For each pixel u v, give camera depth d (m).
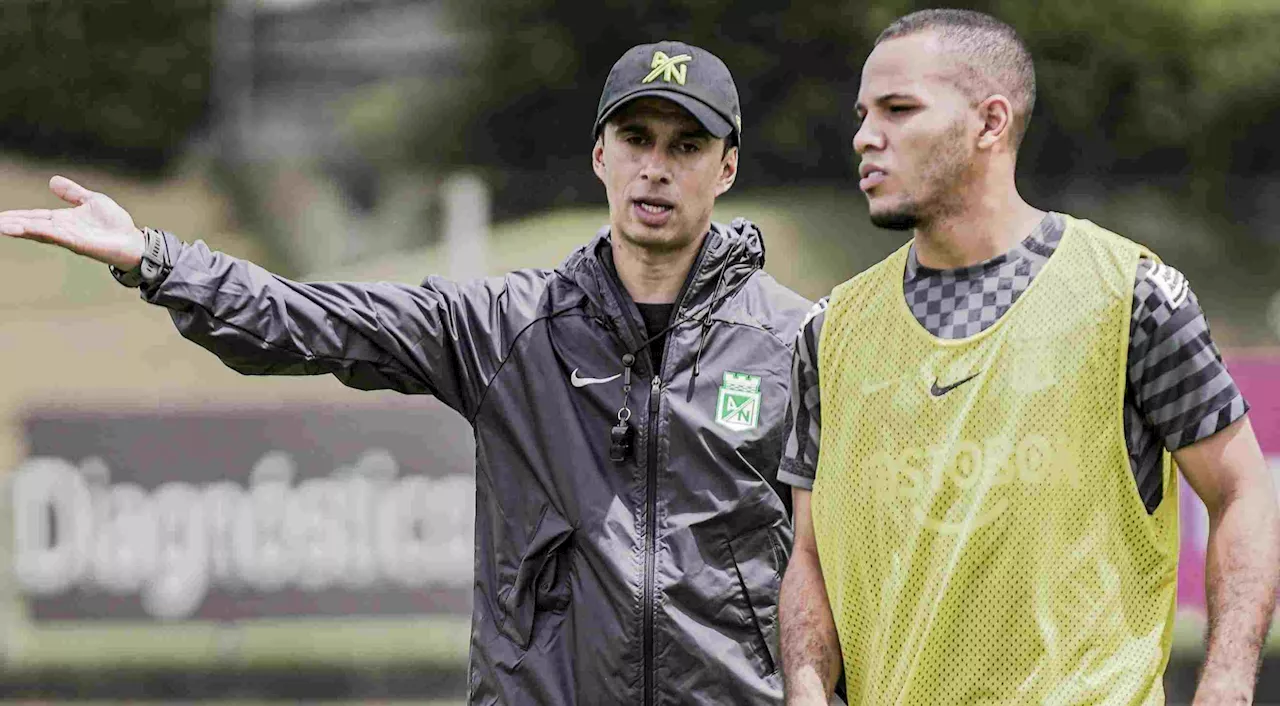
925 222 9.26
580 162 69.19
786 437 10.17
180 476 30.45
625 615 11.43
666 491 11.68
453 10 70.75
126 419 30.52
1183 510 28.73
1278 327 46.28
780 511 11.86
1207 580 9.01
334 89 70.94
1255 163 67.31
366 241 57.03
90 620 30.20
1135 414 9.02
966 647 9.02
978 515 8.95
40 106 66.88
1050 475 8.88
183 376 41.91
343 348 11.67
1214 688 8.66
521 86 69.38
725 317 11.98
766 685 11.72
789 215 51.22
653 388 11.79
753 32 66.69
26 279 44.97
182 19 68.44
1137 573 9.05
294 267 57.75
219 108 69.62
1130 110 66.56
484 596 11.93
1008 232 9.23
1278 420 29.47
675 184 11.74
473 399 12.04
